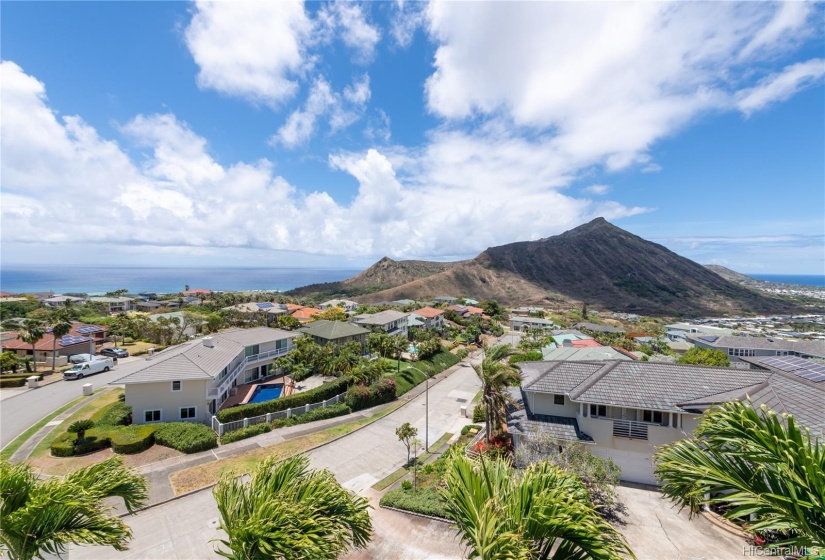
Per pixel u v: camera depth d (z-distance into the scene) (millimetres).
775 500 5688
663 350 79500
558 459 22141
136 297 135625
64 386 43312
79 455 27094
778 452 5777
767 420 6059
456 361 68188
